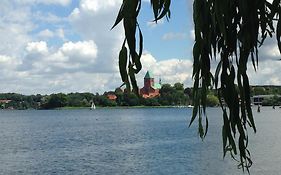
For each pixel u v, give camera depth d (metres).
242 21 4.20
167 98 161.62
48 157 48.72
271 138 62.78
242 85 4.32
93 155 49.50
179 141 63.72
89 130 100.25
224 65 4.34
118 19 3.50
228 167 35.97
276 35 4.29
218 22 3.93
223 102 4.38
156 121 140.75
